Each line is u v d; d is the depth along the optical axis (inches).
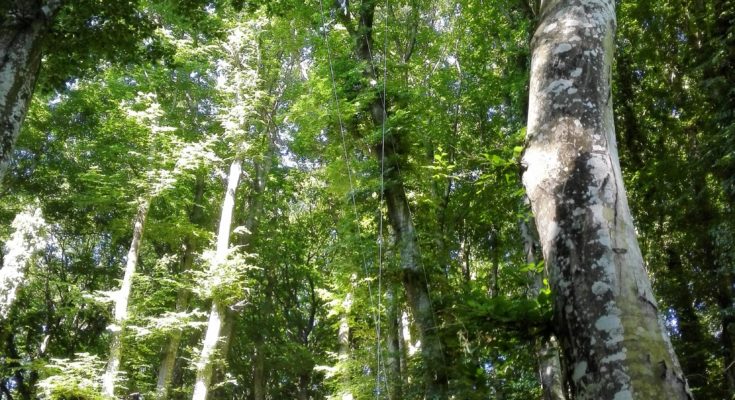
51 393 494.0
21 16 204.2
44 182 820.6
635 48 561.6
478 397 268.7
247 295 726.5
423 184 544.4
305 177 938.7
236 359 1006.4
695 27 495.2
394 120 467.2
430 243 502.6
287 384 1078.4
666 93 554.3
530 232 438.0
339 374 616.4
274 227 968.9
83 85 799.1
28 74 203.0
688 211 512.7
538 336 120.2
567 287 99.3
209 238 696.4
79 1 282.0
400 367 526.9
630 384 86.3
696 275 526.0
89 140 802.8
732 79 407.2
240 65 761.0
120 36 307.6
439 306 407.2
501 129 559.8
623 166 549.3
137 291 627.5
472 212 571.5
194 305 816.9
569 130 109.4
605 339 91.1
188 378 999.6
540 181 110.0
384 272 444.8
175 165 625.9
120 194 635.5
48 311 806.5
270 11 410.6
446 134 572.1
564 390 101.2
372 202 490.6
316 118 511.2
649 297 95.9
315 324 1082.1
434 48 637.9
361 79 497.0
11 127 192.7
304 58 811.4
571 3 123.2
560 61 116.3
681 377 88.7
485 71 585.3
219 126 847.1
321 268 995.3
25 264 549.0
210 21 391.5
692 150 538.3
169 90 834.8
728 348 476.7
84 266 860.6
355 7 556.1
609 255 97.3
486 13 549.0
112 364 524.7
